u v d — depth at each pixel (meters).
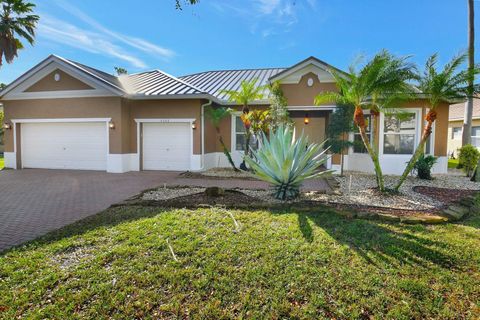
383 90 7.00
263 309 2.72
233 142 14.80
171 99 12.95
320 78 12.63
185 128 13.23
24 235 4.73
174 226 4.79
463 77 6.41
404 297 2.87
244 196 7.16
